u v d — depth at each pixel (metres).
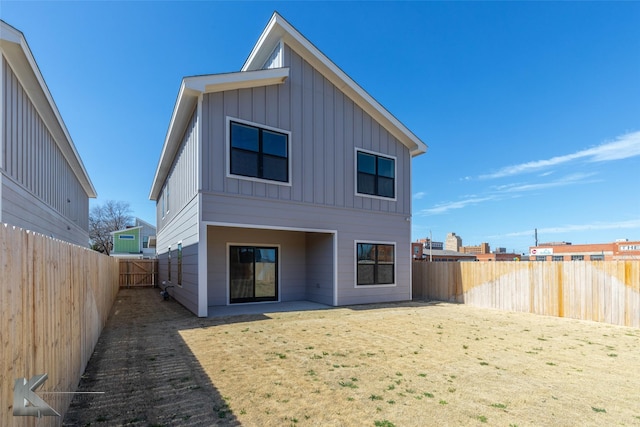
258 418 2.77
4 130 6.14
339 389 3.40
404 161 11.23
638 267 7.11
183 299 9.21
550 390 3.48
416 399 3.18
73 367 3.25
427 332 6.14
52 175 9.99
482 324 7.05
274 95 8.66
